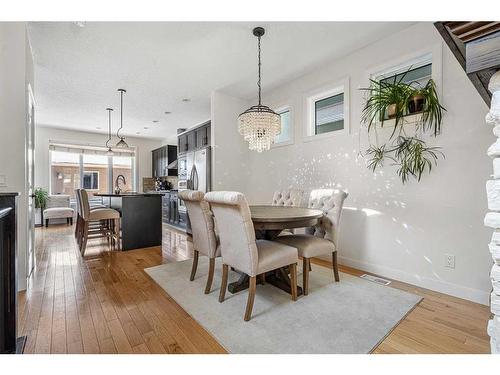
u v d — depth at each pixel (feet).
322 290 8.06
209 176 14.98
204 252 8.13
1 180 7.92
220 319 6.34
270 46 9.77
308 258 7.84
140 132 24.23
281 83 13.39
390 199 9.19
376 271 9.55
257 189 15.37
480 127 7.28
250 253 6.25
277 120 9.51
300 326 6.03
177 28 8.57
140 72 11.78
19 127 8.19
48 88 13.46
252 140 9.53
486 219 3.53
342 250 10.71
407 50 8.75
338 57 10.73
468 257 7.48
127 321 6.24
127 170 26.76
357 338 5.57
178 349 5.22
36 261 11.03
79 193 13.15
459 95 7.63
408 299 7.43
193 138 19.40
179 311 6.75
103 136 24.90
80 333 5.73
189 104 16.26
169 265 10.53
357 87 10.24
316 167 11.89
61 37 8.99
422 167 8.23
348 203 10.52
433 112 7.91
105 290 8.02
